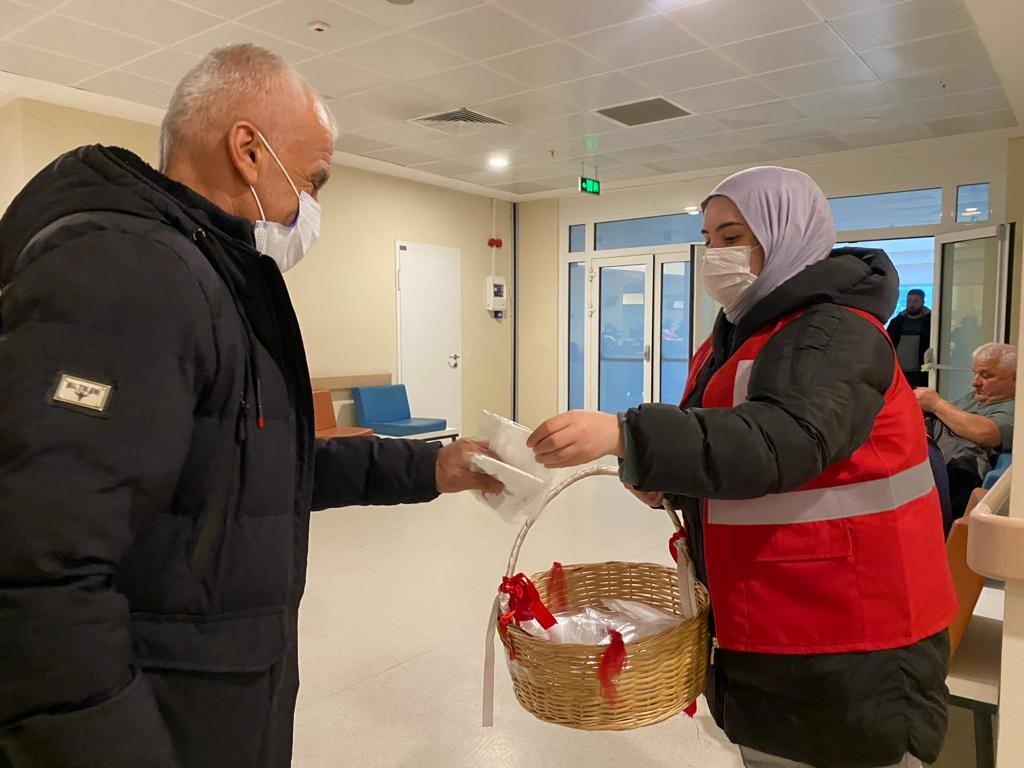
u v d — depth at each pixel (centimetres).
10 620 70
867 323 110
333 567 391
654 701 109
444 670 276
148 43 420
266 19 390
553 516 501
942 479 232
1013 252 593
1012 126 588
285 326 98
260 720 92
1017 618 96
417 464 134
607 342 874
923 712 111
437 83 489
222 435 90
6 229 90
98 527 73
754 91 505
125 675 78
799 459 96
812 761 114
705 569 125
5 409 72
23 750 72
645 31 406
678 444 94
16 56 438
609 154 679
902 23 396
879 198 699
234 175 101
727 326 136
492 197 884
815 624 110
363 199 738
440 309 827
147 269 81
